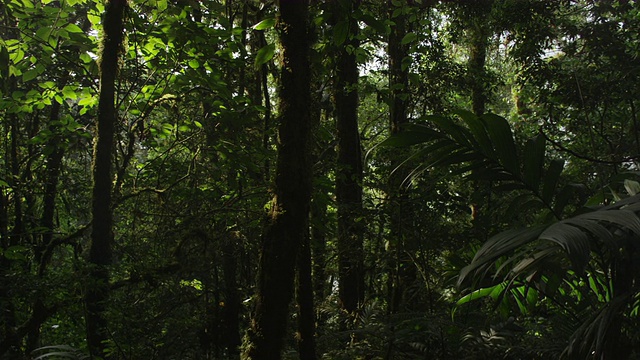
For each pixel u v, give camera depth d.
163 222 6.89
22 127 7.89
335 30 3.99
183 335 6.91
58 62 6.89
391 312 6.57
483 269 2.62
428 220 6.44
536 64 9.10
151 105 6.45
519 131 11.05
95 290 4.84
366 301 7.21
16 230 6.69
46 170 7.34
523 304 3.82
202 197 6.86
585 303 3.50
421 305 6.45
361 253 6.98
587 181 9.02
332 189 6.35
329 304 6.71
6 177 6.36
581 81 8.50
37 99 6.25
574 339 2.64
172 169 6.99
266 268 3.61
